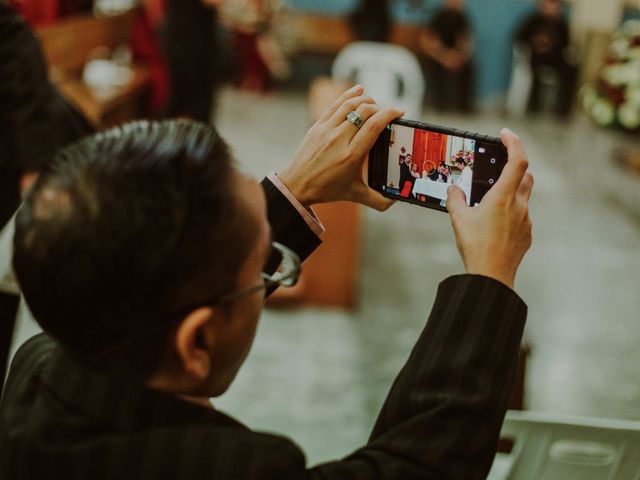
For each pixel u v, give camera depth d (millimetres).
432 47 9594
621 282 5059
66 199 650
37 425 694
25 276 658
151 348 677
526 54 9633
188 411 688
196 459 661
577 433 1599
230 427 700
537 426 1602
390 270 4930
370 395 3500
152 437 667
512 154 815
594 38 9641
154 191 646
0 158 2107
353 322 4168
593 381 3826
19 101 2125
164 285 647
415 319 4297
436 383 738
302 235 966
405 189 1020
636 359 4086
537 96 9703
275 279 752
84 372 690
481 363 738
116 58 5895
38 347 837
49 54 4195
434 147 981
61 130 2246
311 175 967
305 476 689
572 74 9477
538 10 9633
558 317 4488
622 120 6113
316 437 3150
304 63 10273
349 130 966
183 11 5820
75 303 648
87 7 5391
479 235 790
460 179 986
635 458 1599
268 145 7449
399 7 10398
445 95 9656
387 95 7887
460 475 702
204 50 5957
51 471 675
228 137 7543
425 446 706
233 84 9836
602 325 4438
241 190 693
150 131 700
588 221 6098
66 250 638
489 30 10133
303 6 10453
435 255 5258
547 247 5523
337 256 4199
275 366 3648
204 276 664
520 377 2006
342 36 10094
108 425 680
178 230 643
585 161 7492
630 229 6016
